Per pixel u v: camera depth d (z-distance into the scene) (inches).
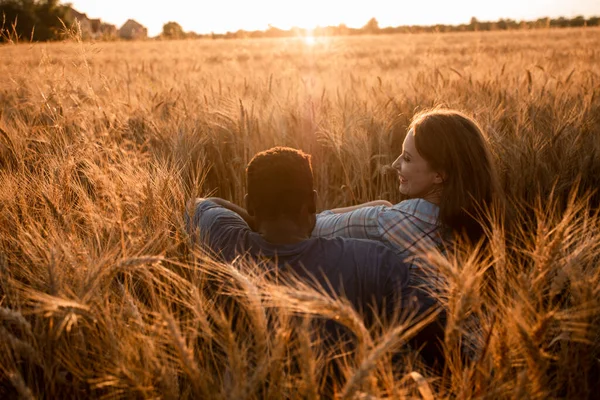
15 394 55.4
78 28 135.7
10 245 79.4
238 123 147.9
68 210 82.4
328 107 175.0
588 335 49.8
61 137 126.8
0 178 101.8
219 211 73.9
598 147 121.3
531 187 111.2
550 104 162.6
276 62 652.7
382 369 45.6
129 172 89.8
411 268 70.0
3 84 216.2
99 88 183.6
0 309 50.3
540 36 1083.3
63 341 57.8
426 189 77.3
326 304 42.0
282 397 47.9
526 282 48.9
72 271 61.6
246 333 59.0
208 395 45.1
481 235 71.8
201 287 66.4
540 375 45.3
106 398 52.3
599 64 355.3
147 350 50.8
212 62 756.0
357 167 137.3
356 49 977.5
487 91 186.2
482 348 51.7
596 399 57.5
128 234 71.1
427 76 246.1
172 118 163.3
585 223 61.0
